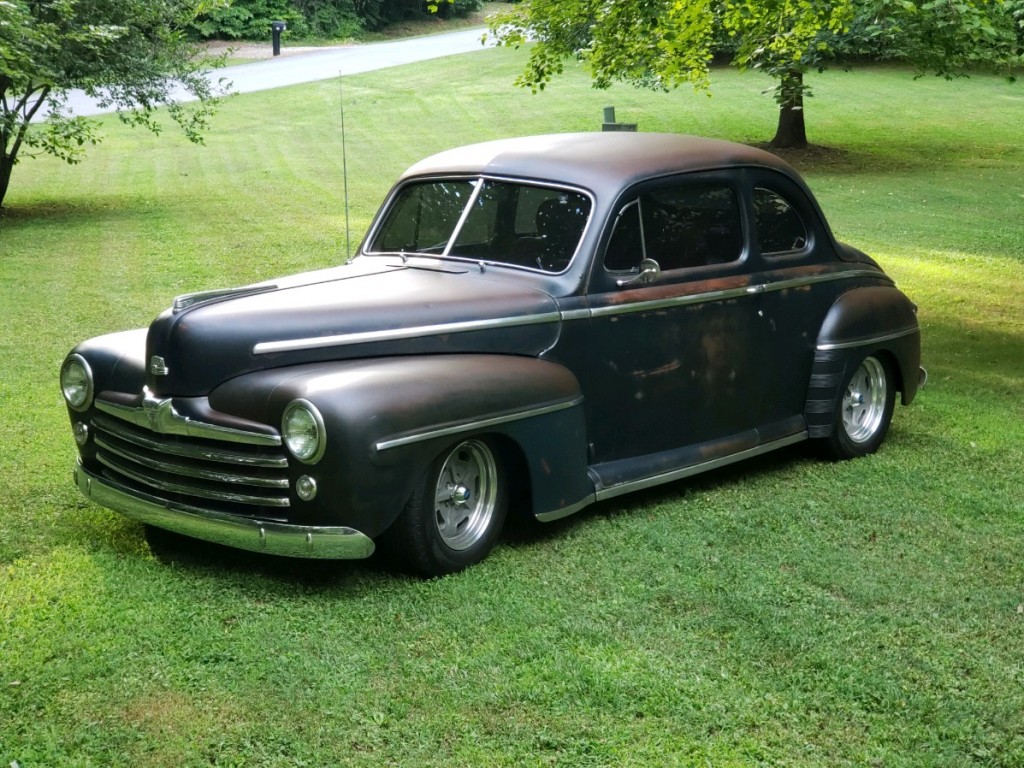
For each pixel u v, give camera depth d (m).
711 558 4.91
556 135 6.07
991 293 11.83
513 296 5.05
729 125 27.31
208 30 45.75
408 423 4.36
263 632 4.12
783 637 4.13
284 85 34.66
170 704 3.63
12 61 13.15
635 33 10.41
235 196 18.09
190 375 4.50
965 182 20.06
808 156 23.23
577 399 5.05
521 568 4.77
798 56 11.12
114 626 4.14
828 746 3.47
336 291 4.91
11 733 3.45
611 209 5.26
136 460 4.74
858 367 6.36
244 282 11.43
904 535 5.24
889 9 9.66
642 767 3.33
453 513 4.76
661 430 5.57
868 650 4.08
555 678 3.81
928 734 3.54
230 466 4.46
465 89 33.69
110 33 15.55
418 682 3.79
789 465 6.34
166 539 5.05
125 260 12.62
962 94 33.34
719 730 3.55
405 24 55.69
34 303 10.29
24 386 7.57
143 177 20.45
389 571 4.71
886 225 15.98
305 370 4.50
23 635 4.05
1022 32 11.16
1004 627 4.30
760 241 5.99
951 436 6.95
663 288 5.46
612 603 4.41
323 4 50.72
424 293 4.94
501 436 4.79
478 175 5.61
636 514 5.47
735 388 5.86
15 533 5.05
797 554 4.97
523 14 11.06
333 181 19.86
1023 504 5.69
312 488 4.27
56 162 22.33
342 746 3.42
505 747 3.42
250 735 3.46
